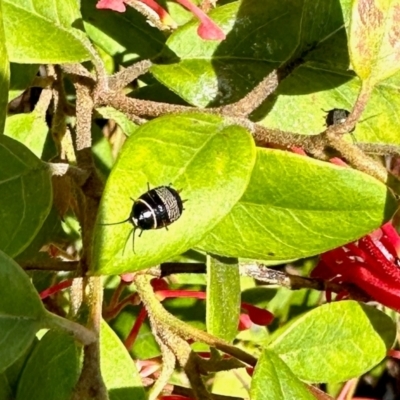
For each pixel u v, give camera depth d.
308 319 0.09
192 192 0.07
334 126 0.08
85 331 0.07
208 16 0.09
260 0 0.10
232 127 0.07
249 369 0.09
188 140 0.07
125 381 0.09
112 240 0.07
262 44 0.10
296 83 0.10
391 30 0.08
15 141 0.08
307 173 0.08
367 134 0.10
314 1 0.10
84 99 0.09
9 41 0.09
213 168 0.07
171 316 0.09
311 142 0.08
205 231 0.07
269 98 0.10
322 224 0.08
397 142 0.10
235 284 0.09
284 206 0.08
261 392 0.07
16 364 0.09
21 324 0.07
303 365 0.09
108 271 0.07
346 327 0.09
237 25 0.10
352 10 0.08
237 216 0.08
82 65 0.10
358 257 0.10
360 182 0.08
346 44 0.10
